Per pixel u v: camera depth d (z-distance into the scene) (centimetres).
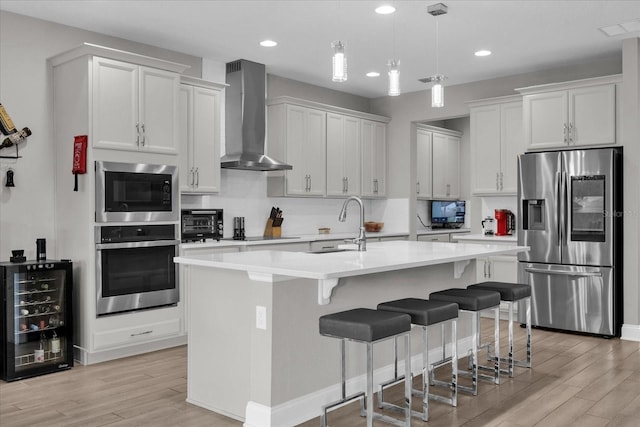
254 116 561
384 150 719
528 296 387
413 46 502
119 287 418
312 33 468
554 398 331
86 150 403
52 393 343
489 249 386
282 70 595
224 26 450
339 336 263
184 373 386
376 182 706
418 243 446
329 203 691
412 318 293
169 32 465
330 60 553
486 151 616
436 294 347
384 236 665
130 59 423
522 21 439
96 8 408
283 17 429
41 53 430
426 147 776
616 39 487
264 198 607
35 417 302
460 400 329
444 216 820
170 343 462
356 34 471
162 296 444
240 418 299
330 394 315
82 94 406
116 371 391
